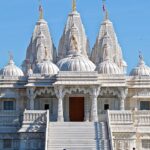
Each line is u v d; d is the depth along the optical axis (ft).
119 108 294.25
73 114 294.87
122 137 261.85
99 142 242.78
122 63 346.54
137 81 298.97
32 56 343.05
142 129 276.00
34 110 271.49
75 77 285.02
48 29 348.59
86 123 260.62
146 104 301.84
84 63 294.46
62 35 344.69
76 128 255.29
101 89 292.61
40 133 261.24
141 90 299.58
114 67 306.96
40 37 342.23
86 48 343.87
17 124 282.36
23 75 316.19
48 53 342.64
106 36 338.75
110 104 297.33
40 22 349.61
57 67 308.40
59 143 241.55
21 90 298.97
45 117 264.52
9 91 299.38
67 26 343.87
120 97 292.20
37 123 263.29
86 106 293.23
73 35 330.54
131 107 299.99
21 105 298.15
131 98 299.99
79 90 284.82
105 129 255.09
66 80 284.41
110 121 263.08
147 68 324.80
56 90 284.41
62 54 339.16
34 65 337.93
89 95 291.79
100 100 297.74
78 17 345.92
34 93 291.99
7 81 299.58
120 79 292.61
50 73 302.66
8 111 291.17
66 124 260.01
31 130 261.24
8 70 315.99
